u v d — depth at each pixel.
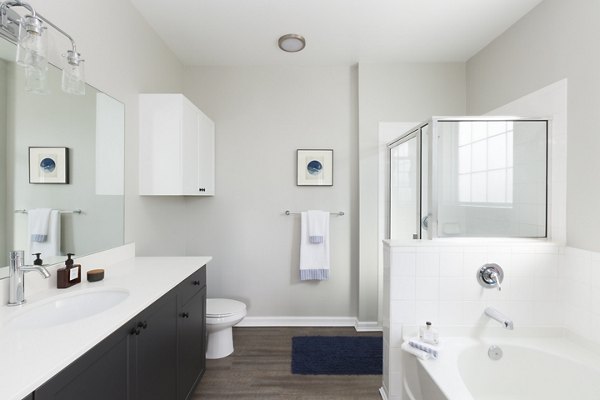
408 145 2.47
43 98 1.38
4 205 1.20
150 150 2.23
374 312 3.09
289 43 2.67
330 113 3.17
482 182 2.00
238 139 3.18
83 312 1.38
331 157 3.14
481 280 1.89
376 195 3.08
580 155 1.81
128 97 2.10
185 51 2.88
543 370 1.74
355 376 2.27
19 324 1.13
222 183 3.18
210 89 3.17
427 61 3.06
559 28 1.95
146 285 1.52
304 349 2.65
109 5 1.89
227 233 3.19
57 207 1.46
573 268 1.84
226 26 2.46
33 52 1.06
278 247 3.19
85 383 0.95
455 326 1.90
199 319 2.05
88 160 1.67
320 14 2.29
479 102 2.85
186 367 1.81
